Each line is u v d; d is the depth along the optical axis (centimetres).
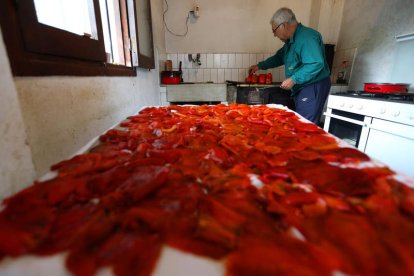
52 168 60
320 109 194
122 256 33
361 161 62
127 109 162
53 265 32
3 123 54
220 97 274
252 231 38
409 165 142
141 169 55
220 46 316
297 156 67
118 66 148
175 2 299
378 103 157
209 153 70
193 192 47
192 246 35
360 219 40
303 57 177
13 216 40
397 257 33
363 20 256
